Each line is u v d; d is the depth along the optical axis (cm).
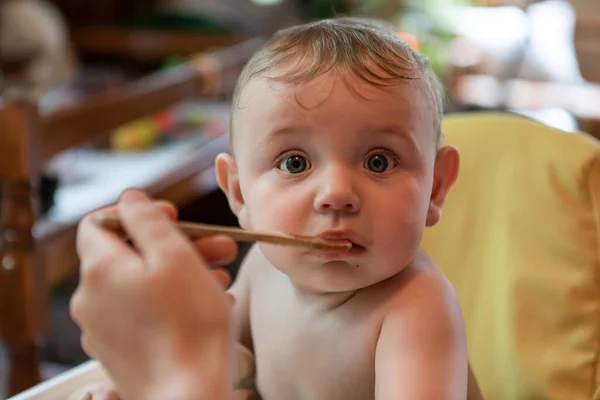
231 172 62
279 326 63
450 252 83
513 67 310
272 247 54
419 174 54
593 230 76
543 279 76
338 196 50
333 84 52
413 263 58
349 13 296
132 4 366
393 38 59
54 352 181
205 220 219
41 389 69
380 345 55
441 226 84
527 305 76
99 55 326
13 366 123
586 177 77
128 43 319
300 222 52
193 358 35
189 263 36
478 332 78
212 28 336
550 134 82
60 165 175
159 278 35
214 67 196
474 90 286
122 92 150
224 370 35
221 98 253
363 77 53
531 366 73
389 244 52
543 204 78
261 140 54
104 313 36
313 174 52
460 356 54
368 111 52
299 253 52
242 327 69
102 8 356
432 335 53
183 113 231
